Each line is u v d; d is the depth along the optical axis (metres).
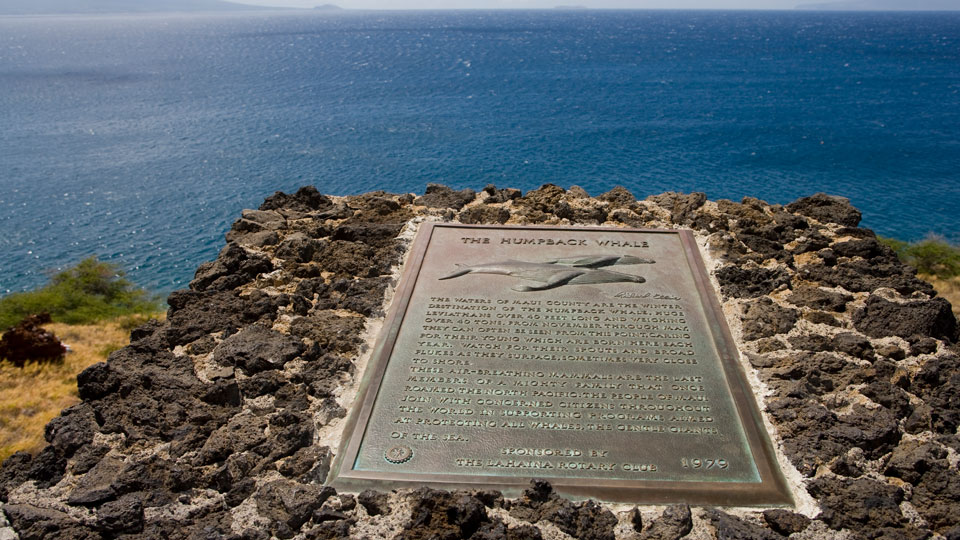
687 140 54.84
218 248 33.44
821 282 6.08
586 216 7.04
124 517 3.95
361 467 4.27
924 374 4.89
